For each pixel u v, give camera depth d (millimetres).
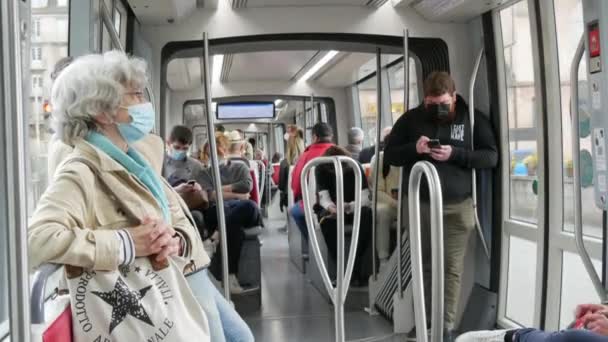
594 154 2432
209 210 5117
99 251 1449
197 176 5191
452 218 3816
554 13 3498
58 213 1447
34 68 2389
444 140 3863
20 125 970
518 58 3953
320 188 5242
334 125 8352
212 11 4344
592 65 2422
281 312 5055
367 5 4359
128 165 1671
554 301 3604
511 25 3990
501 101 4141
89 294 1468
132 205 1606
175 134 5164
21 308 977
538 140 3639
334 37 4398
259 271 5164
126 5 3812
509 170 4152
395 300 4367
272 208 12609
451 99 3803
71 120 1653
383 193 5133
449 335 3836
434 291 1872
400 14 4430
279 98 8336
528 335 1929
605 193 2363
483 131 3947
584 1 2473
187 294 1630
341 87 8344
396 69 6707
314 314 4973
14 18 952
